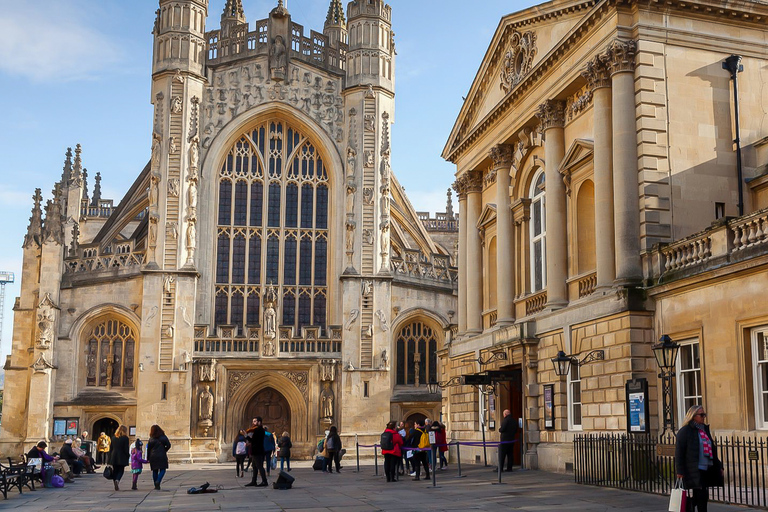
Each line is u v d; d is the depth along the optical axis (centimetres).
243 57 6419
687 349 2636
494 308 4159
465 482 2852
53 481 3228
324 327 6300
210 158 6269
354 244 6250
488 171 4291
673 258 2720
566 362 3012
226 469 4956
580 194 3303
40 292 5962
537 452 3338
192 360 5903
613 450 2494
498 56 4050
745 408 2328
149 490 3030
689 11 2998
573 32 3195
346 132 6444
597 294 2970
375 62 6500
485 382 3622
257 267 6300
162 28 6278
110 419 6078
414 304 6444
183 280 5969
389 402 6081
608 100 3042
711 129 2962
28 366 6091
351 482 3128
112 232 6606
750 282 2333
